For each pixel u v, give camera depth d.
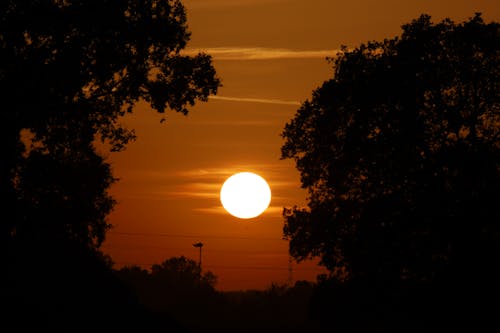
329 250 187.12
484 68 173.50
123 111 147.00
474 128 172.25
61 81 134.00
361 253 178.00
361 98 174.00
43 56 133.62
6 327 165.00
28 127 139.88
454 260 170.75
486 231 172.50
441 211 170.88
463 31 172.25
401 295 180.12
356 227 180.25
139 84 141.88
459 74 173.12
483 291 166.50
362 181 183.00
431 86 171.12
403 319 189.88
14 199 146.88
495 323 165.12
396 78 171.25
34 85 133.00
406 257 175.00
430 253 173.38
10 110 134.88
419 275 176.50
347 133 177.75
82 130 150.88
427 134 171.38
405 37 176.25
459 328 168.62
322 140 186.12
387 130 173.62
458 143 169.38
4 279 173.12
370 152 175.38
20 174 161.75
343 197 187.75
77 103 141.75
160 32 138.75
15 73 132.38
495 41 172.00
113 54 137.50
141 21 138.38
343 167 181.12
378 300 184.62
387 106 174.75
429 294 173.00
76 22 132.62
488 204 168.38
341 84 178.12
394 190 175.75
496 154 168.25
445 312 170.75
